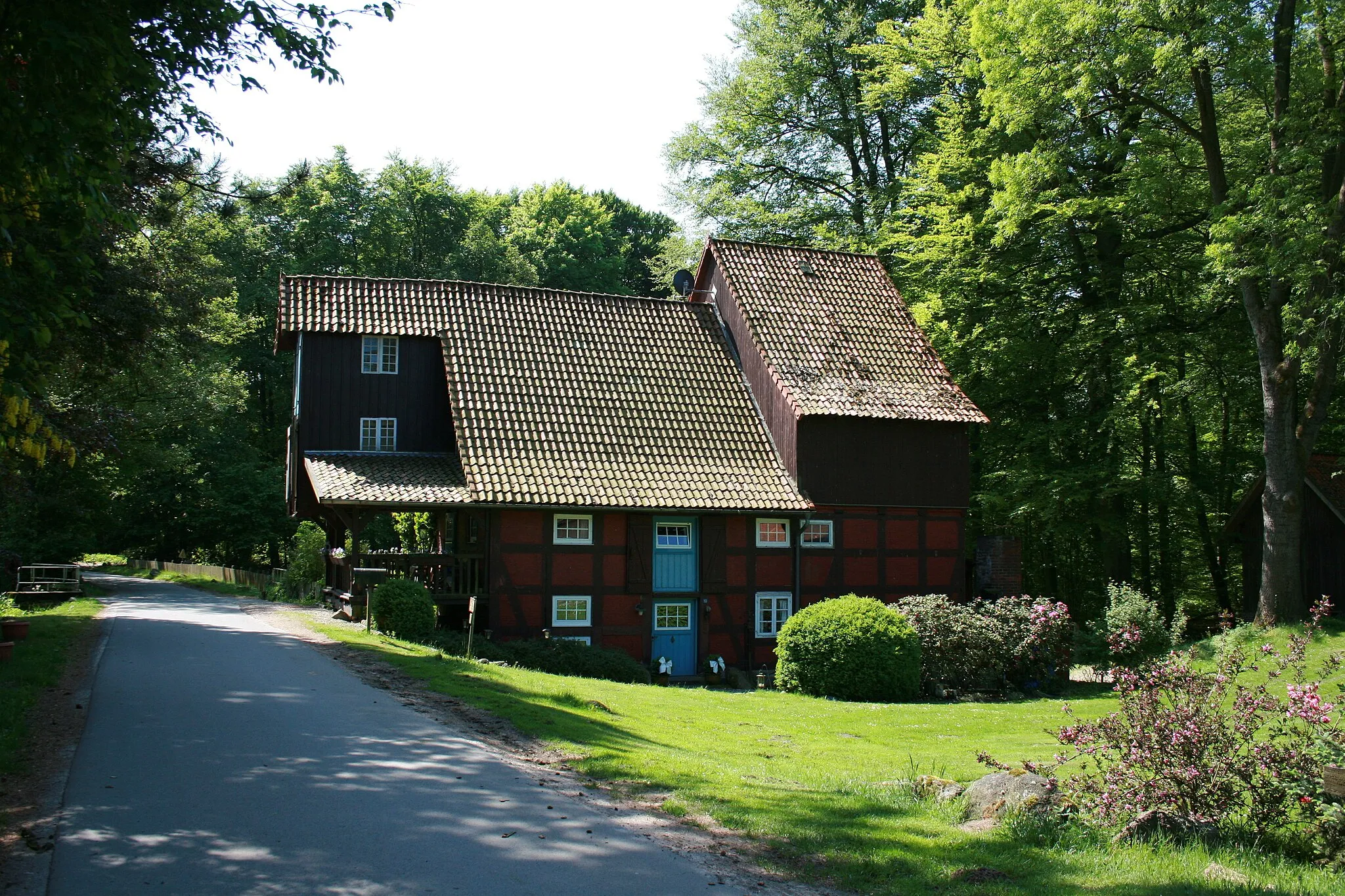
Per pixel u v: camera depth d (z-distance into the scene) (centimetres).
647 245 6931
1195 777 924
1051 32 2584
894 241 3569
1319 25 2414
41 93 815
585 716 1446
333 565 2902
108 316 1827
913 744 1642
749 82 4106
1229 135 2884
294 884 676
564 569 2553
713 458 2738
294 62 1027
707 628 2652
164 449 4028
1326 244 2297
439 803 871
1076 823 895
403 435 2780
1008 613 2498
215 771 945
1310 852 873
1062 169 2841
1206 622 3403
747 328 2958
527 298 3003
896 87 3591
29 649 1606
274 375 5419
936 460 2888
